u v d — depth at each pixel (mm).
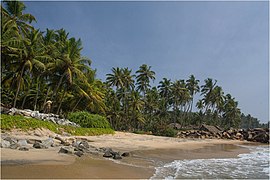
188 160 18438
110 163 13039
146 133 54688
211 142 45406
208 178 12023
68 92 43750
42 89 43625
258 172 15016
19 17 36344
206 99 81375
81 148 15922
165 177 11234
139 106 63281
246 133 65000
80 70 38062
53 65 34938
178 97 79375
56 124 25797
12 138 15969
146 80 71938
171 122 92188
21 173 8633
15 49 30203
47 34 38281
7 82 36844
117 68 64062
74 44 36938
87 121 31953
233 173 14078
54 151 14375
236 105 95125
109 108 63031
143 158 17094
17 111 24625
